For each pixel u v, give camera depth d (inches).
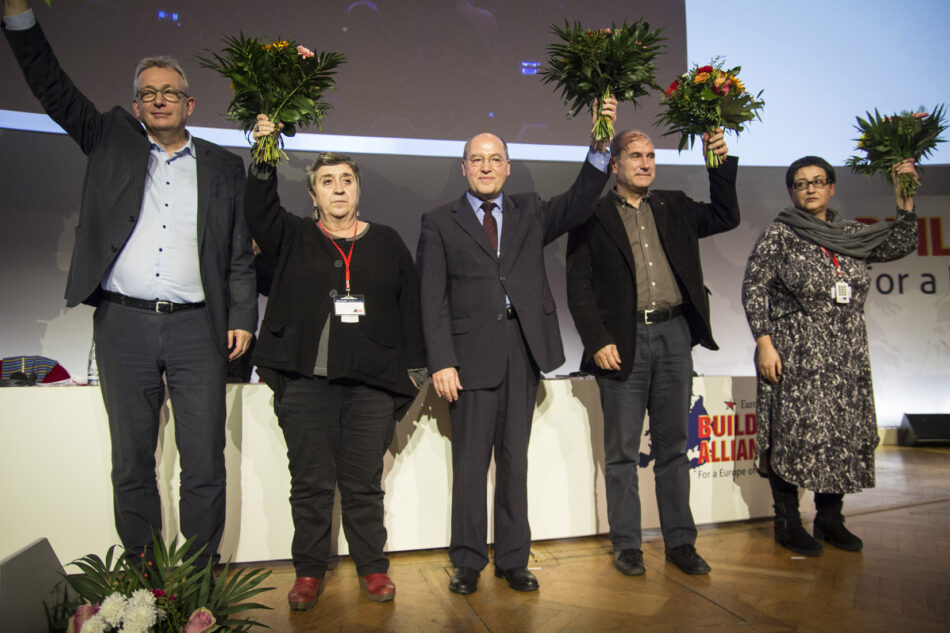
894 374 219.6
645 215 98.3
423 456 104.9
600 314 95.5
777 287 106.6
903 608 78.7
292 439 82.9
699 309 93.6
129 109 146.4
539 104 172.1
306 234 86.7
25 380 103.0
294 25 156.5
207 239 82.8
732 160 95.5
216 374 82.7
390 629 73.9
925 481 156.3
